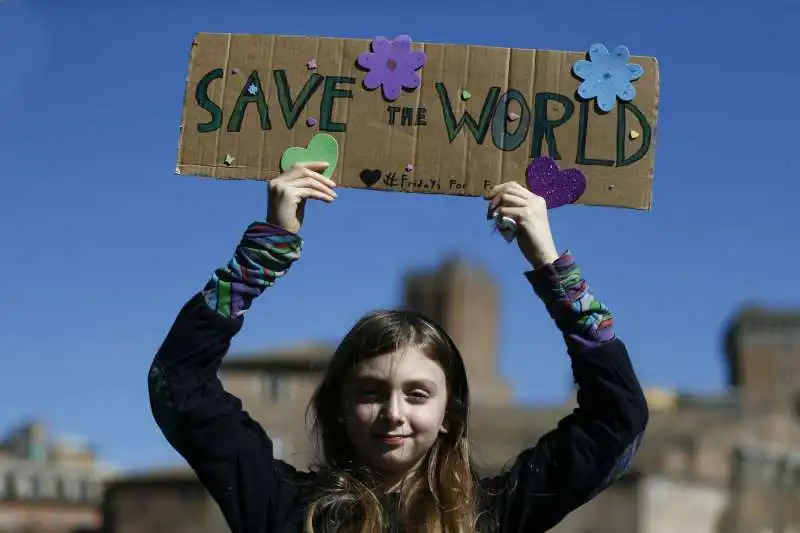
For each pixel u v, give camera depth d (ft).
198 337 14.80
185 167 16.69
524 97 16.62
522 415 172.14
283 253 15.05
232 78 16.80
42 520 232.12
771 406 163.53
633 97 16.56
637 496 148.15
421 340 15.16
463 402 15.60
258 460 15.01
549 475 15.25
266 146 16.65
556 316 15.28
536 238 15.38
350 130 16.65
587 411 15.30
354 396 15.11
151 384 14.82
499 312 227.40
